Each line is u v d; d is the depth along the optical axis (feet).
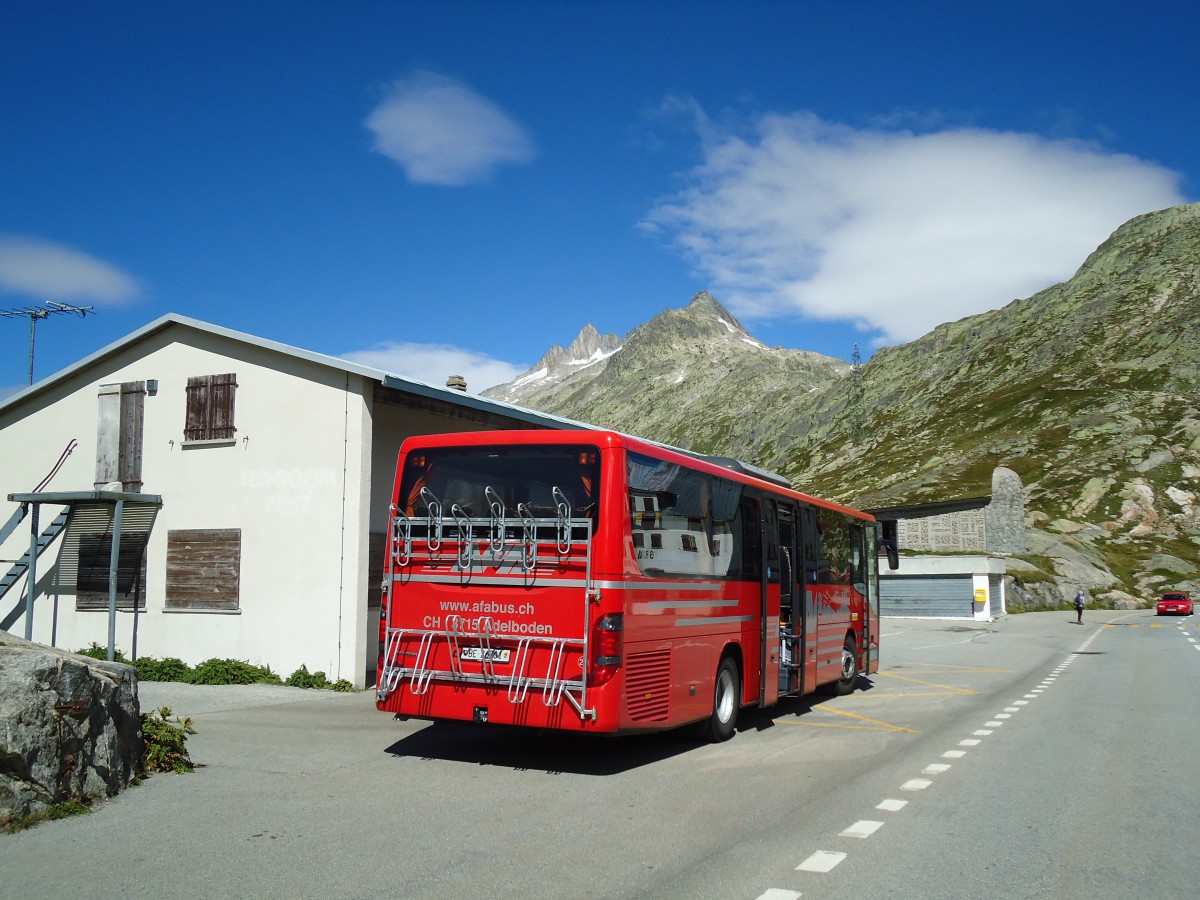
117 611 60.90
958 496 404.57
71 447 64.59
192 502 59.41
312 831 23.24
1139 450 407.44
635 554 31.73
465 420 67.41
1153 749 37.09
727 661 39.55
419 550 33.42
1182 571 297.74
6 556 65.92
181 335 61.62
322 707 45.88
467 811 25.67
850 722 44.80
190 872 19.79
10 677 24.26
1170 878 20.25
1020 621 180.55
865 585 60.39
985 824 24.85
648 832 23.58
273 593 56.13
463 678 31.99
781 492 46.03
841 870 20.47
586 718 29.99
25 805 23.79
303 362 57.16
